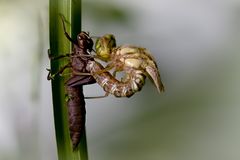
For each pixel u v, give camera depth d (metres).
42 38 0.46
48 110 0.47
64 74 0.40
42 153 0.47
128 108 0.47
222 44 0.49
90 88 0.49
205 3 0.49
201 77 0.48
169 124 0.47
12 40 0.46
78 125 0.39
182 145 0.47
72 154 0.39
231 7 0.49
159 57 0.49
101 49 0.40
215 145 0.47
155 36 0.48
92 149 0.47
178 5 0.49
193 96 0.48
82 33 0.40
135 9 0.47
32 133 0.47
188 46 0.49
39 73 0.47
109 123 0.48
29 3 0.46
